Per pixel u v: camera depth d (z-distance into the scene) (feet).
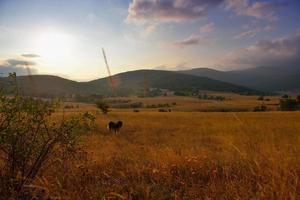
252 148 26.53
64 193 14.64
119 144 46.65
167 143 59.62
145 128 101.45
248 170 19.88
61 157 18.31
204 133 83.20
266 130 72.18
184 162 22.36
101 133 83.56
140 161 24.79
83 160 21.83
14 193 14.25
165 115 177.88
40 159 17.17
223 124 104.06
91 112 17.89
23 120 16.49
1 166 16.72
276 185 14.11
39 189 15.43
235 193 15.01
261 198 13.70
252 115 175.42
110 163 23.71
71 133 17.39
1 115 16.02
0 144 15.74
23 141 16.43
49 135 17.10
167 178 19.01
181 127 104.83
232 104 468.34
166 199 15.65
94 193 15.31
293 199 12.46
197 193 15.98
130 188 16.25
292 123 107.55
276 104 444.96
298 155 22.02
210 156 25.45
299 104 314.96
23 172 16.15
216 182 17.72
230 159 24.07
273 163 17.69
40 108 16.61
